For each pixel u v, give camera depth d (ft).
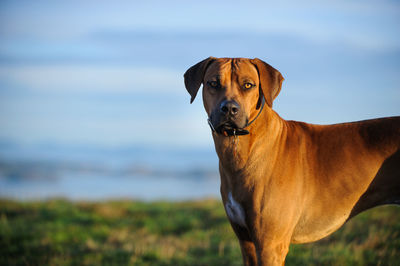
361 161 12.03
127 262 19.89
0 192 82.17
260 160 11.94
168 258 20.39
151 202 35.32
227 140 11.96
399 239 19.58
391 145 11.86
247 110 11.50
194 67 12.98
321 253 19.15
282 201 11.72
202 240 23.06
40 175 121.90
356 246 19.47
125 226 26.89
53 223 27.12
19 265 19.51
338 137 12.55
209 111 12.05
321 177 12.15
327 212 12.10
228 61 12.12
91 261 20.04
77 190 91.76
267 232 11.75
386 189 12.02
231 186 12.34
